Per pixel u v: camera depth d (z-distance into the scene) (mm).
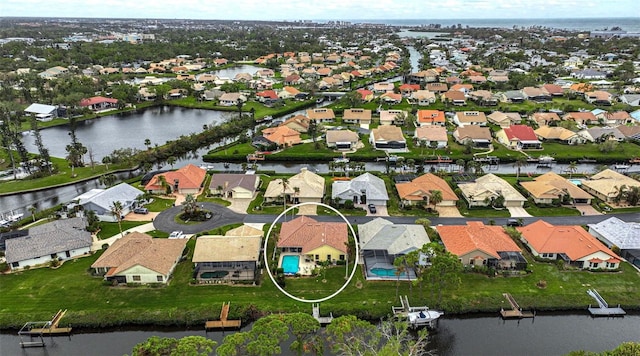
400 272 62094
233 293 64438
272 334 46656
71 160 117562
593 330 59406
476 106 187625
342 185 97875
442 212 90438
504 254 70812
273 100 194625
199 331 59625
